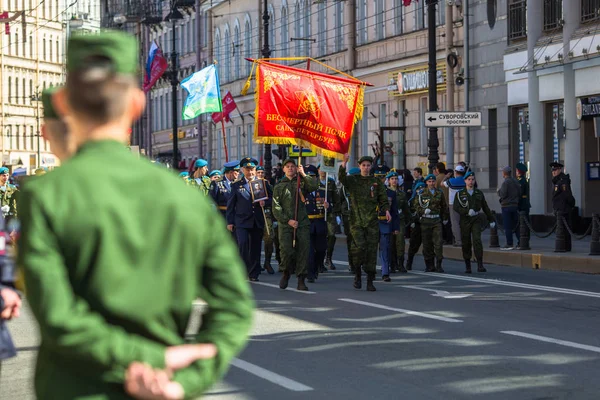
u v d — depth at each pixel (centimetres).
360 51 4569
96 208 329
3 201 2625
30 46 10381
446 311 1461
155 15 8012
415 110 4053
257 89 1827
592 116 2895
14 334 1284
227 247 352
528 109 3225
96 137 342
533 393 887
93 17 10969
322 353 1102
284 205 1789
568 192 2445
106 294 328
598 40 2819
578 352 1098
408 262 2236
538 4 3112
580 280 1952
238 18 6506
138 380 323
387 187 2005
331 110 1841
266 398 878
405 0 3728
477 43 3534
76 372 327
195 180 2600
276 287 1848
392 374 979
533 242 2700
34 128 10475
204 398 880
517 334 1227
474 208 2144
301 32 5409
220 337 345
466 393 888
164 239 335
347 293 1728
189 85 3269
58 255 327
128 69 343
